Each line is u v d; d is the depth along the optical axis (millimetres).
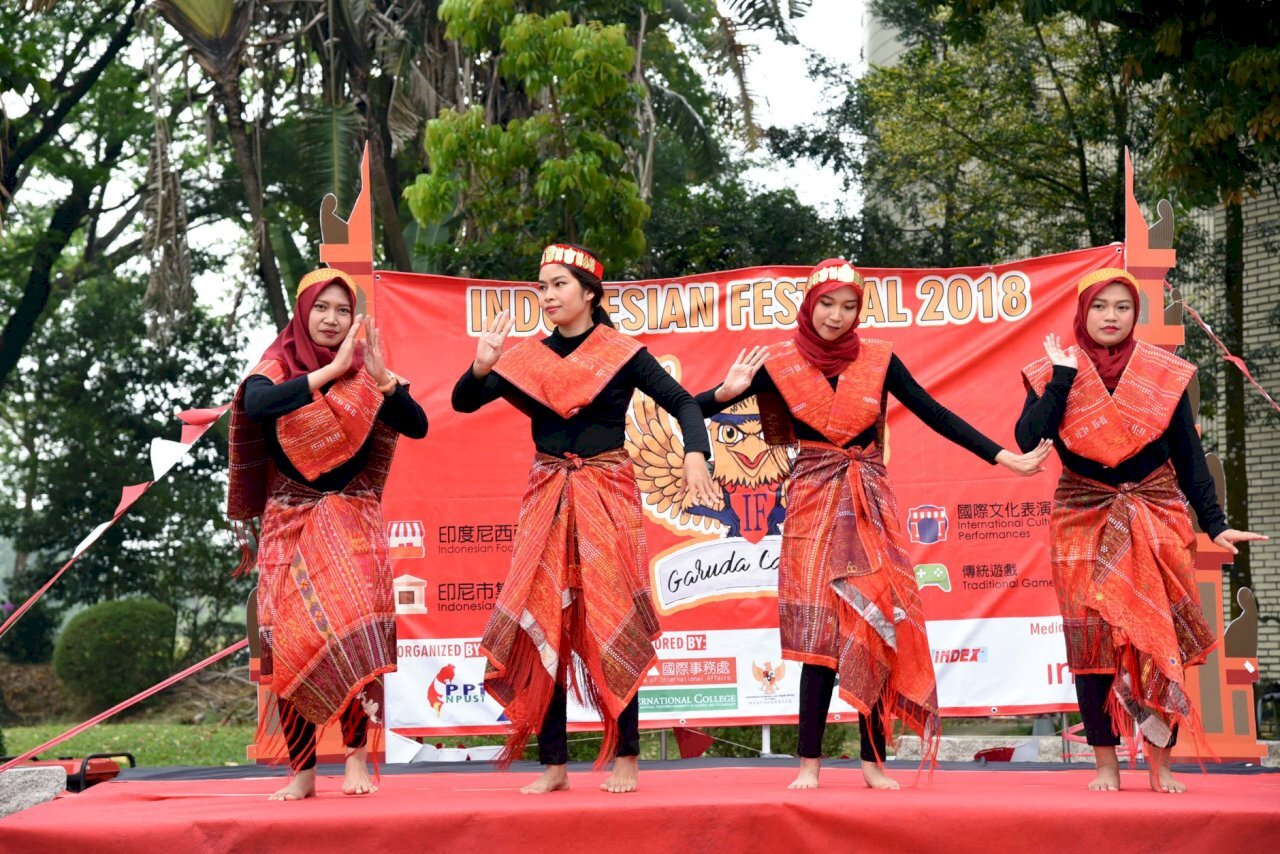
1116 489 4301
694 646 5992
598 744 7434
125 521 23109
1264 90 8938
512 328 6078
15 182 21516
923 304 6180
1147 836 3480
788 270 6129
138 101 21812
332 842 3498
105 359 24328
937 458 6105
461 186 11047
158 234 13133
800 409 4336
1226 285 12297
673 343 6133
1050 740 6523
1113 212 14023
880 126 15633
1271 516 13820
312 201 13586
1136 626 4148
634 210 10820
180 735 16234
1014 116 14992
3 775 4965
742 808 3570
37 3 14445
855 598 4160
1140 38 9602
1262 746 5727
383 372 4148
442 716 5906
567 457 4223
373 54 14180
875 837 3545
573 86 10414
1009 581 6039
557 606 4113
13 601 22969
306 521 4152
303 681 4004
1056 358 4309
